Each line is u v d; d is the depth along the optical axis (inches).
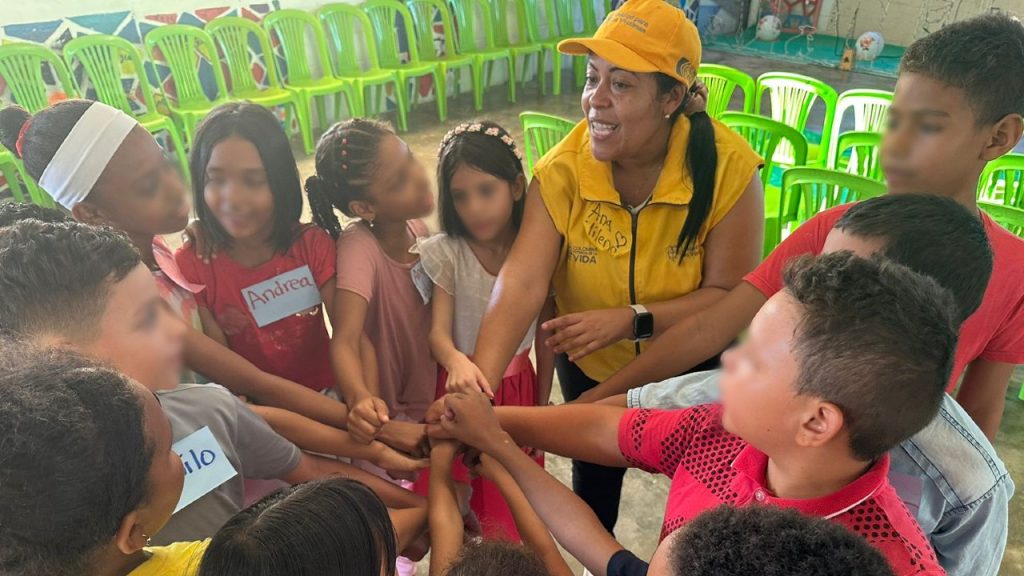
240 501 38.2
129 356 31.5
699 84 47.3
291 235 49.4
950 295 24.1
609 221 49.1
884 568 18.2
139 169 41.8
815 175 93.0
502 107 238.7
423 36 226.2
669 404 38.5
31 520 19.6
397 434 45.8
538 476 38.0
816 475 24.9
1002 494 32.2
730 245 49.0
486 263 54.1
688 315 48.5
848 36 311.0
